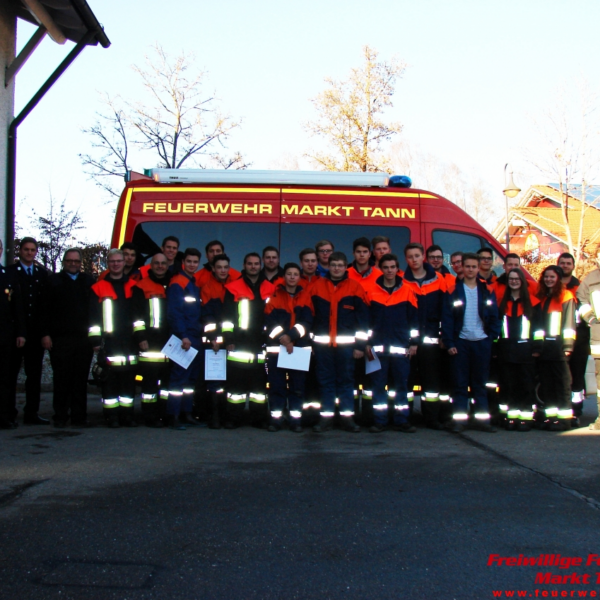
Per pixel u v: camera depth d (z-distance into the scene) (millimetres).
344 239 8703
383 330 7449
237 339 7492
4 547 3773
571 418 7875
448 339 7422
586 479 5301
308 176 8859
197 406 8125
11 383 7645
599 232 27969
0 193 11125
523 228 34781
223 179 8797
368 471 5496
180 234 8609
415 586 3367
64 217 16672
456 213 8992
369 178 8922
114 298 7488
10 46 11492
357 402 8289
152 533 4020
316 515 4379
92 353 7691
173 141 23328
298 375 7375
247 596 3234
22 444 6453
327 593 3277
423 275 7672
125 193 8742
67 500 4621
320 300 7402
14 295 7344
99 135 22703
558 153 24516
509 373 7578
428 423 7723
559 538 4016
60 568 3510
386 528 4156
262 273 7711
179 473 5355
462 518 4352
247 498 4719
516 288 7531
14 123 11445
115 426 7508
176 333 7375
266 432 7324
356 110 26656
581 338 8062
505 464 5789
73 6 10461
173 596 3219
